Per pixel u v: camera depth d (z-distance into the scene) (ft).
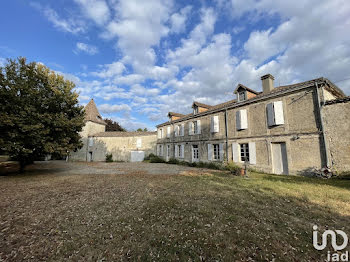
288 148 30.07
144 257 8.36
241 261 7.95
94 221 12.46
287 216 12.61
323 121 26.18
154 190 20.72
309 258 8.07
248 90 39.22
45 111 33.55
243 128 37.99
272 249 8.78
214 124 45.60
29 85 31.48
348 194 17.17
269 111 33.01
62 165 59.41
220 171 37.40
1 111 28.50
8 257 8.48
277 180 25.05
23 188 23.00
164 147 71.97
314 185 21.12
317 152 26.50
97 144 85.66
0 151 30.45
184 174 33.32
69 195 19.30
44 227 11.64
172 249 8.95
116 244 9.53
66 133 36.40
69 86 37.99
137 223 12.00
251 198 16.90
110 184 24.90
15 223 12.28
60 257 8.48
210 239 9.79
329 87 28.25
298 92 29.37
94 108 95.96
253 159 35.68
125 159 82.12
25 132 29.68
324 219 12.04
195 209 14.24
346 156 23.94
